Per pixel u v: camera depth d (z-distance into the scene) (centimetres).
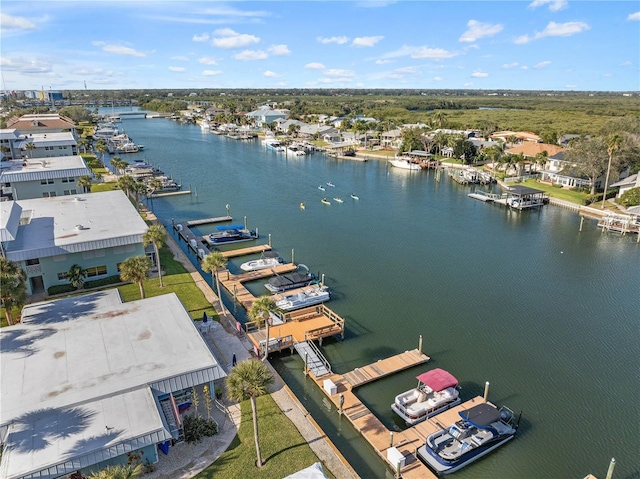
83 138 16812
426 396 3584
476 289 5816
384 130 19750
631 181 9894
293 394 3528
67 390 2880
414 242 7612
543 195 10681
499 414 3247
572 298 5600
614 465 2941
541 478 2980
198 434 2952
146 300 4125
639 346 4556
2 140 12006
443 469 2969
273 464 2783
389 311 5181
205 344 3450
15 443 2486
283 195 10756
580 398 3766
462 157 14850
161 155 15700
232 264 6488
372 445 3161
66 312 3897
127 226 5744
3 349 3303
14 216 5434
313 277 6066
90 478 2145
